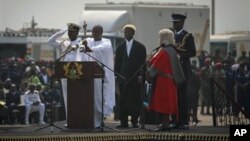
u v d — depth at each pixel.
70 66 25.83
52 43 27.39
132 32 27.72
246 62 44.28
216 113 29.77
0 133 25.64
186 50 26.53
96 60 25.94
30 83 42.72
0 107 41.09
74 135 24.86
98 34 27.50
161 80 25.73
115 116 35.62
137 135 25.45
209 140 24.95
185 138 25.16
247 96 41.97
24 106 41.09
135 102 27.39
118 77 27.67
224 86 44.81
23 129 27.28
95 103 27.02
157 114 27.97
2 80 54.72
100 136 25.05
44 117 41.50
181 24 26.75
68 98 26.17
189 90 38.81
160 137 25.36
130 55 27.55
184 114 26.62
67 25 27.41
